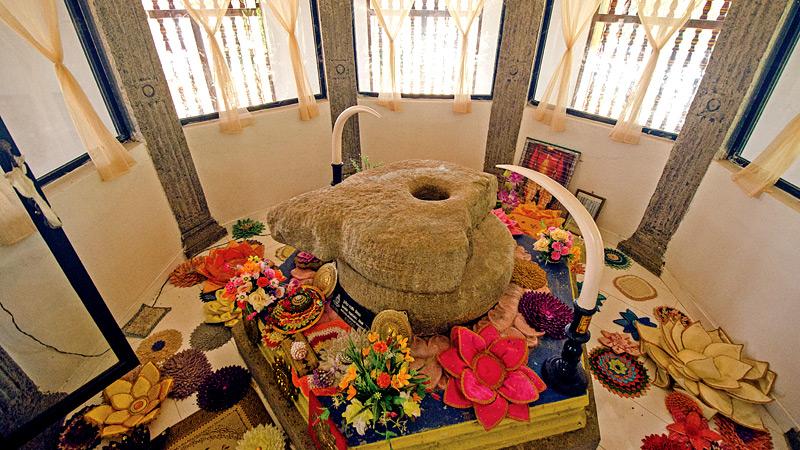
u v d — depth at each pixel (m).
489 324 1.83
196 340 2.26
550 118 3.24
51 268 1.60
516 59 3.16
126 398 1.84
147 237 2.54
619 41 2.74
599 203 3.11
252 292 1.85
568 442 1.58
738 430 1.78
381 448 1.45
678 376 1.97
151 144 2.54
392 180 1.94
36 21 1.71
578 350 1.46
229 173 3.17
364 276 1.68
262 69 3.09
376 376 1.44
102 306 1.76
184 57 2.69
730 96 2.19
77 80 2.11
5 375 1.55
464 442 1.51
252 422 1.83
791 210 1.80
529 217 3.13
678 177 2.55
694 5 2.22
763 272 1.92
